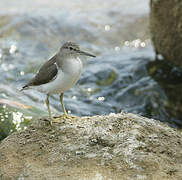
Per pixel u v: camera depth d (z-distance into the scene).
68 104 14.62
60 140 8.00
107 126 8.18
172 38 15.11
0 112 11.02
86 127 8.28
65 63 8.38
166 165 7.08
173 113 14.70
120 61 17.64
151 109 14.85
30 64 17.19
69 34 20.06
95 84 16.31
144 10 22.38
